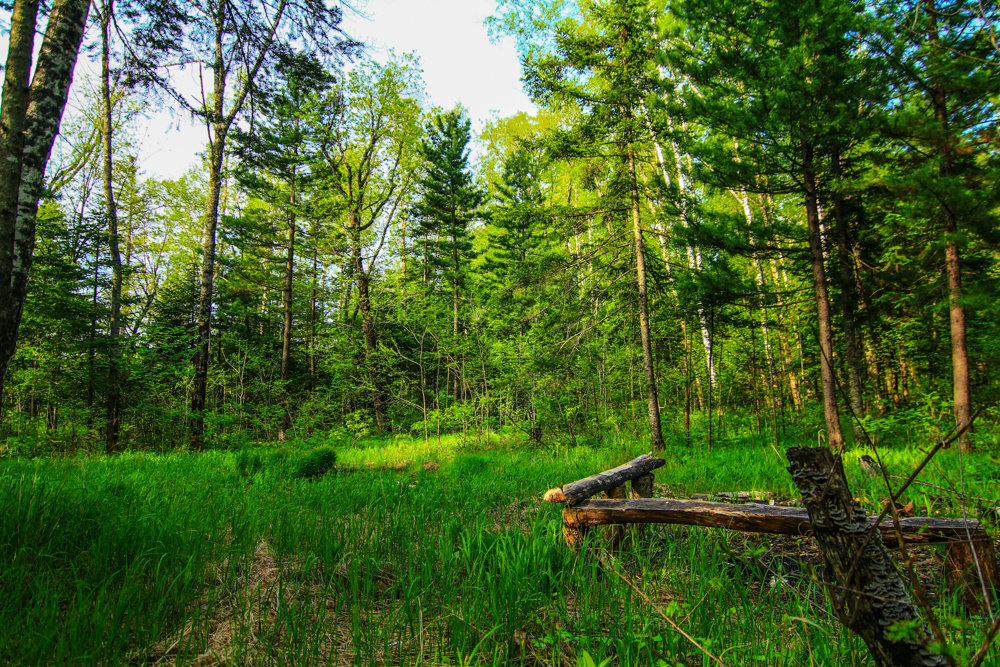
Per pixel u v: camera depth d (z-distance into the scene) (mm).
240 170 16484
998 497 4164
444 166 25547
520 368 13445
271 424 16625
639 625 2412
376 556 3434
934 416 9945
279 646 2311
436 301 16250
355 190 22578
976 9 6828
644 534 4121
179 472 7523
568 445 12523
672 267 11953
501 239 26562
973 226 7914
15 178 3789
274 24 6602
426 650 2346
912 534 2746
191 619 2557
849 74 8109
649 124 11336
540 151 12211
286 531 3885
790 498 5562
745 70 9227
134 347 14742
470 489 6145
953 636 2012
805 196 9961
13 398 15289
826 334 9266
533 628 2516
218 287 22469
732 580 3021
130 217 23922
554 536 3521
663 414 14727
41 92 4113
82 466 7012
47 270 13242
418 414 18219
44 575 2725
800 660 2098
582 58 10867
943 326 11062
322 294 23844
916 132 7672
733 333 13727
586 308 13070
